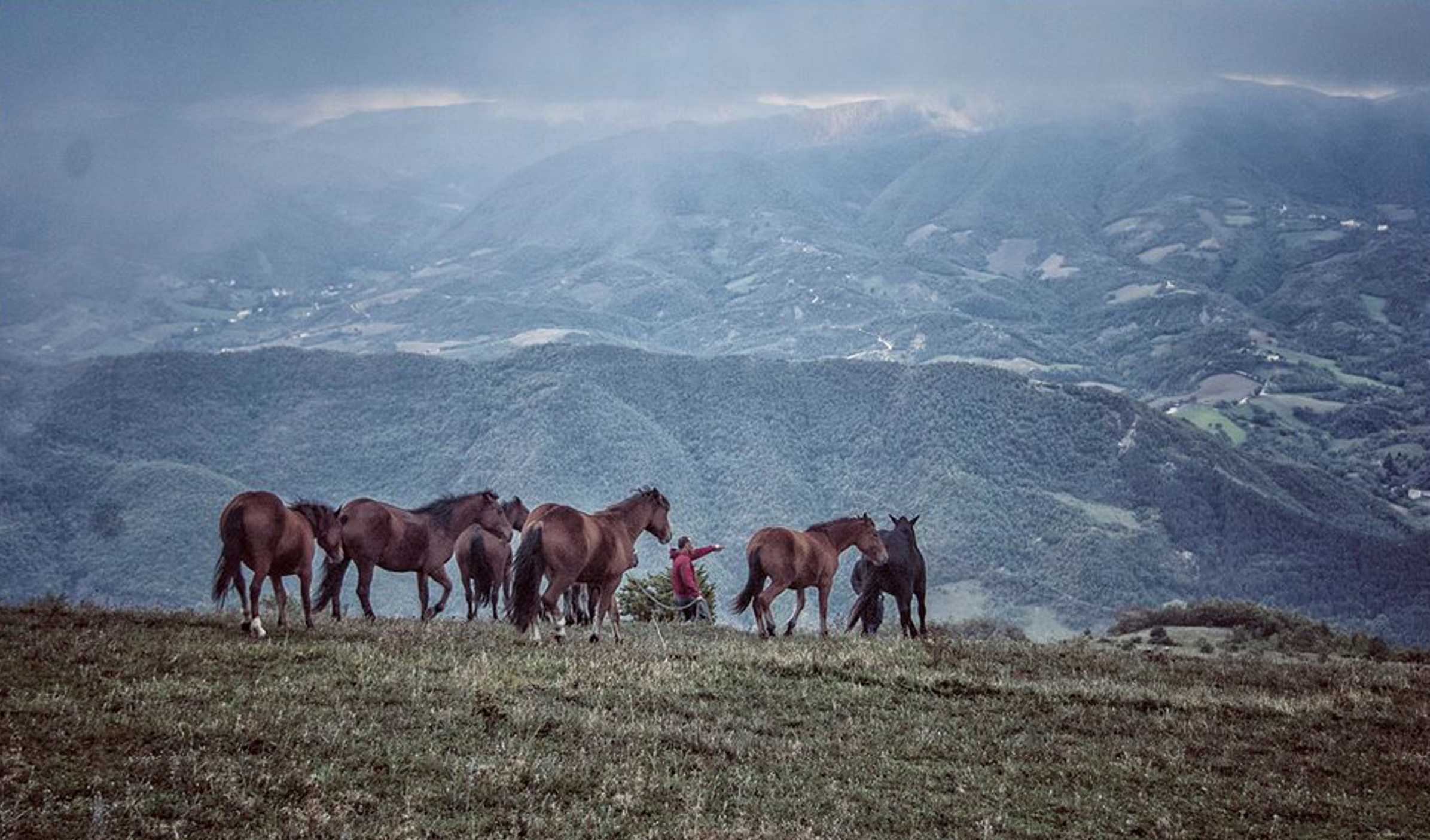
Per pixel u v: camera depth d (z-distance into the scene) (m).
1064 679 19.50
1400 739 17.19
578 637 20.67
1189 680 20.92
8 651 14.94
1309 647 35.72
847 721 15.62
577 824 11.40
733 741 14.13
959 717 16.45
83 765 11.41
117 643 15.77
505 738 13.27
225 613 19.62
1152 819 13.35
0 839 9.84
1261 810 13.92
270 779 11.45
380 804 11.29
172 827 10.38
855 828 12.16
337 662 15.86
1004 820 12.84
